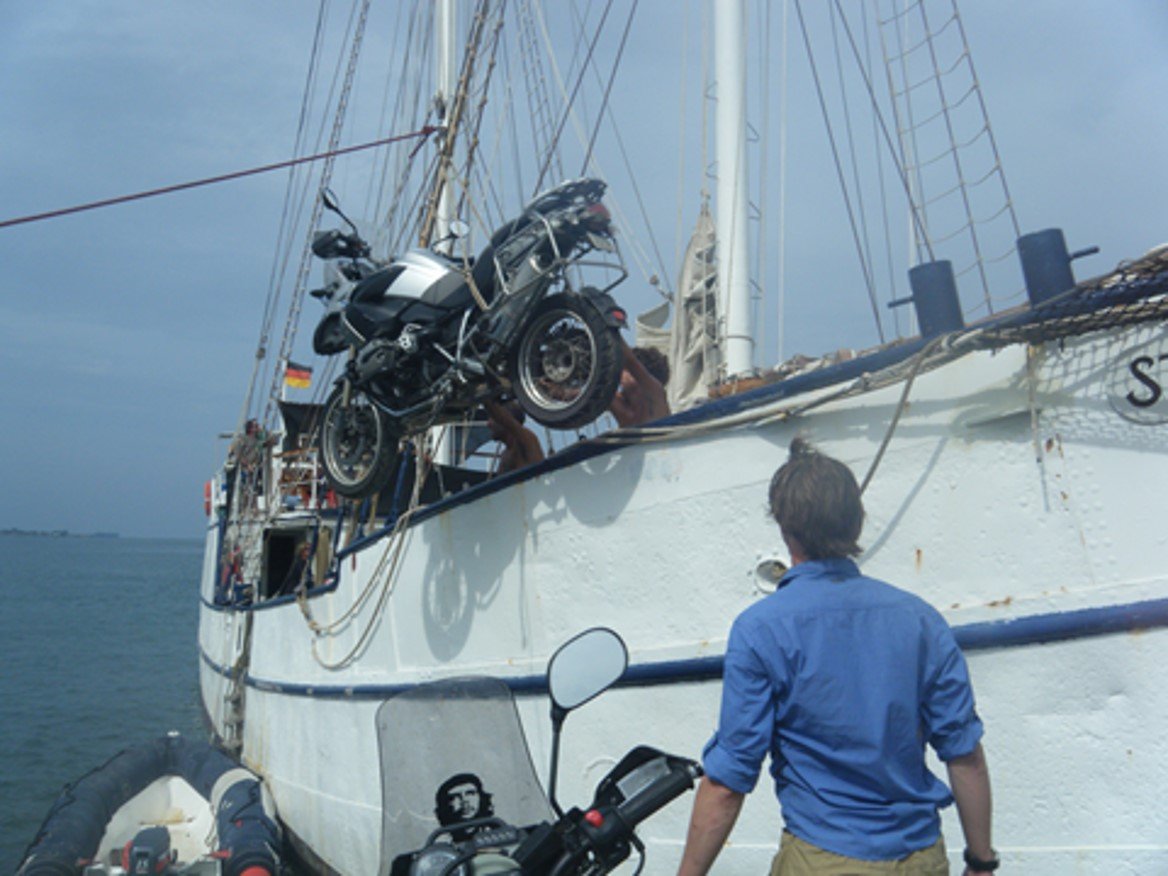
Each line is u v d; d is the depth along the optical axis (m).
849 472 2.66
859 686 2.41
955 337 3.80
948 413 3.92
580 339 5.23
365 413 6.35
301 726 8.06
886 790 2.39
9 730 16.28
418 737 3.15
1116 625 3.51
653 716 4.80
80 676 23.00
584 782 5.05
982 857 2.50
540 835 2.55
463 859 2.58
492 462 8.46
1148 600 3.46
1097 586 3.56
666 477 4.81
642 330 8.79
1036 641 3.67
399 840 3.01
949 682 2.49
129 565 114.69
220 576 14.22
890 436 3.98
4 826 10.81
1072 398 3.63
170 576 85.50
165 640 31.95
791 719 2.46
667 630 4.79
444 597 6.07
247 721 9.81
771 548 4.45
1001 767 3.76
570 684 2.72
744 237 7.07
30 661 25.72
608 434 4.98
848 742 2.40
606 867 2.57
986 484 3.82
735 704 2.46
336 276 6.66
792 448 2.93
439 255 6.11
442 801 2.98
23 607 45.66
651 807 2.56
